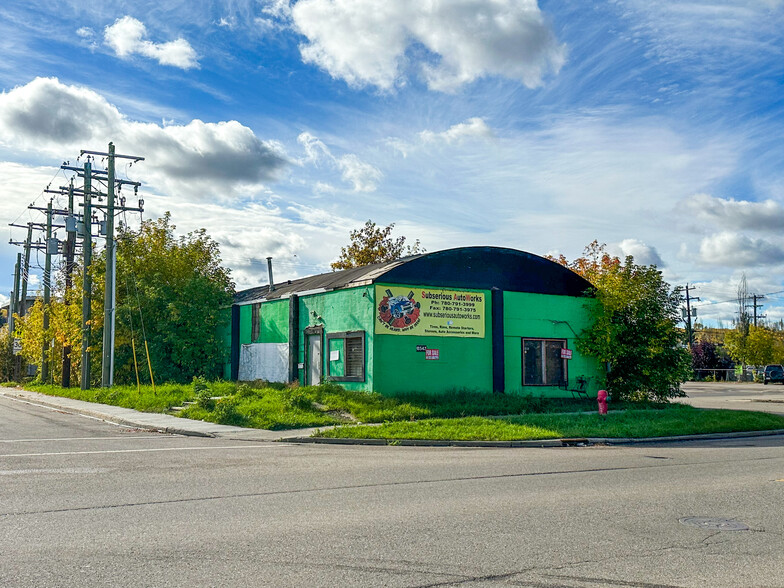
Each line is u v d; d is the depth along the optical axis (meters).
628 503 8.37
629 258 25.14
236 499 8.50
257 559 5.87
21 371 53.94
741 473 11.02
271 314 28.97
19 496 8.62
